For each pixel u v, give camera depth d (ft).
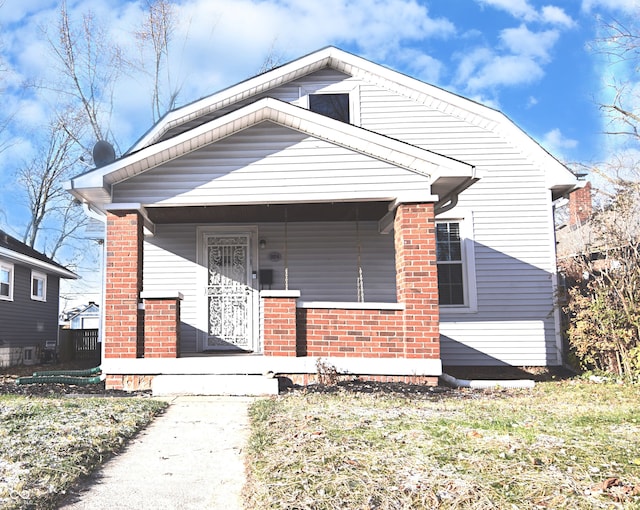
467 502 11.76
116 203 28.89
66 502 12.49
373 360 28.35
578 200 64.03
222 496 12.89
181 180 29.14
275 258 37.99
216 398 26.11
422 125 39.45
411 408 21.97
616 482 12.57
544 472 13.37
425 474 13.35
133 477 14.24
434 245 28.68
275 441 16.80
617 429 17.79
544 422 18.94
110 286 28.60
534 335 38.06
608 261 34.40
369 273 38.11
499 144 39.17
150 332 28.43
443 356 37.96
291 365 28.02
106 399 24.88
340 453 15.10
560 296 36.60
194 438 18.25
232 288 37.60
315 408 21.74
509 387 29.71
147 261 37.63
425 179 29.09
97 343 68.69
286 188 29.12
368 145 28.84
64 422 19.24
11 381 36.24
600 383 31.45
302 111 28.55
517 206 38.78
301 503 11.80
